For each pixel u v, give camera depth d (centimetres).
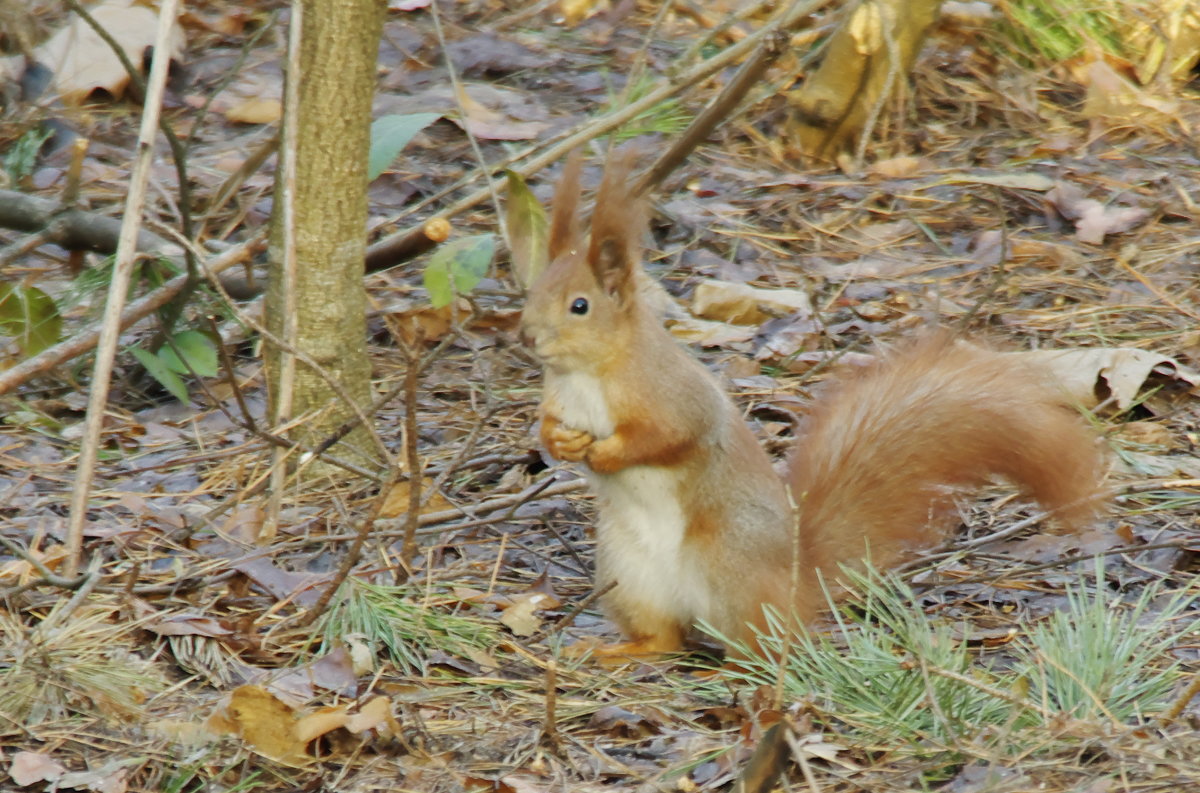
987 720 651
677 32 1770
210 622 745
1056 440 828
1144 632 720
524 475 984
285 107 923
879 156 1519
